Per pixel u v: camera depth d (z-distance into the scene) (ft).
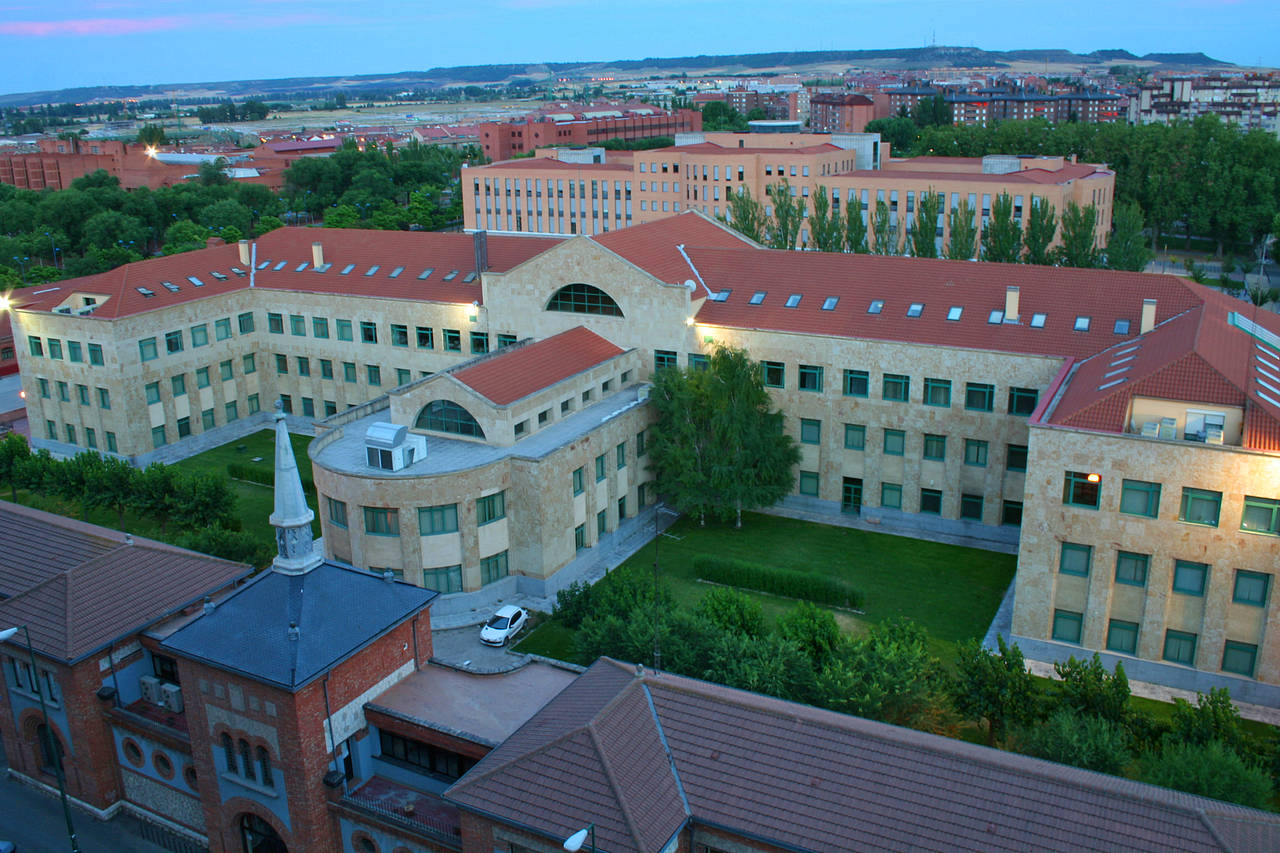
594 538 221.46
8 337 393.29
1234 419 165.78
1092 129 651.66
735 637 156.76
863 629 191.72
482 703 135.54
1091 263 345.51
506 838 109.81
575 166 627.87
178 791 144.25
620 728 113.29
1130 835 97.40
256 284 311.88
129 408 278.05
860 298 237.66
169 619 154.20
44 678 147.23
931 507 233.35
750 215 362.94
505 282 264.52
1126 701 141.18
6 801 154.71
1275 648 163.73
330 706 127.95
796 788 107.04
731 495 230.48
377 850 127.85
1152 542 169.07
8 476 256.32
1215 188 545.85
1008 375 215.72
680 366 246.27
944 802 103.09
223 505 225.56
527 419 215.10
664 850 102.06
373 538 198.49
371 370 297.94
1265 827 100.12
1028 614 182.50
